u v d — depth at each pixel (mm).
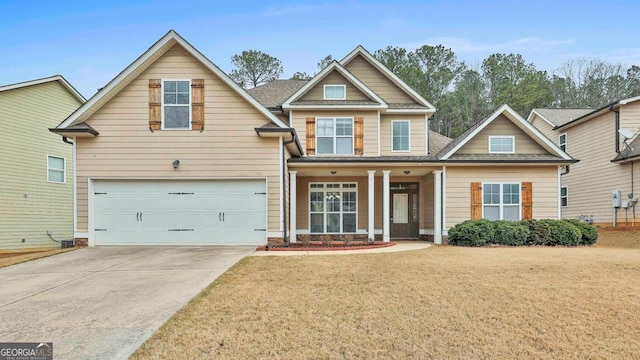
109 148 10914
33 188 14977
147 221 10961
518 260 8117
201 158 11008
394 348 3688
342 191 14672
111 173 10883
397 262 7949
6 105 14078
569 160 12492
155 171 10938
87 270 7512
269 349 3652
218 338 3891
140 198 10992
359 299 5191
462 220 12688
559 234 11438
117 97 11000
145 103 11008
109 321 4438
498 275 6582
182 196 11055
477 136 13516
